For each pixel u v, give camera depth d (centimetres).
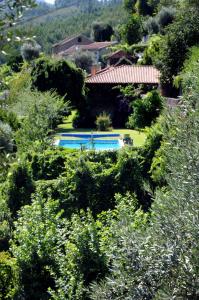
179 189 549
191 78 796
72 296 870
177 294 519
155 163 1403
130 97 3694
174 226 532
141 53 6438
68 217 1589
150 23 7012
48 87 4072
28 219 1095
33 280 1021
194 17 2920
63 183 1606
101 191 1592
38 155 1747
